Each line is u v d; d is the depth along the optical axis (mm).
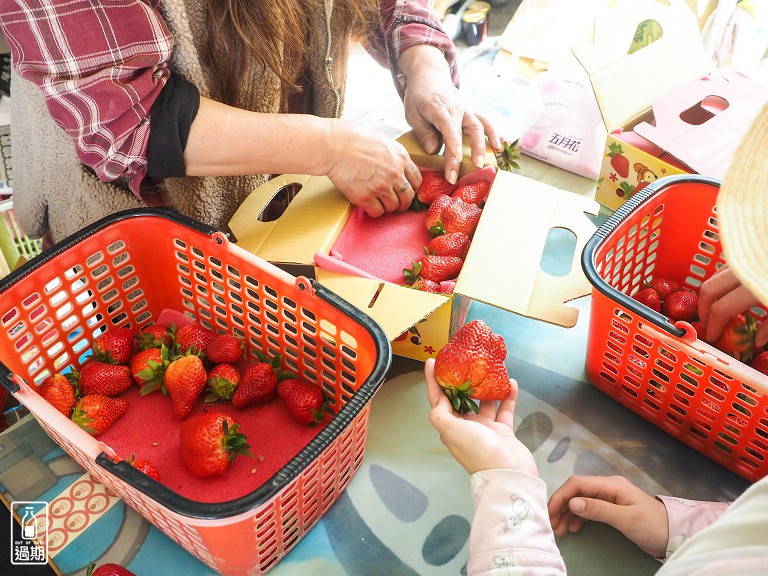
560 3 2143
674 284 1242
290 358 1094
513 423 1012
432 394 896
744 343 1064
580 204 1170
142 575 878
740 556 490
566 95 1413
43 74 906
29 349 1039
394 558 892
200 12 1041
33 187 1201
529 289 1004
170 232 1089
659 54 1363
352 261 1185
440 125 1270
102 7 874
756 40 2111
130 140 975
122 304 1154
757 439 927
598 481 928
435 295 994
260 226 1150
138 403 1073
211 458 926
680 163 1293
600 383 1090
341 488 950
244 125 1038
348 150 1115
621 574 884
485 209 1130
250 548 794
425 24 1379
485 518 771
